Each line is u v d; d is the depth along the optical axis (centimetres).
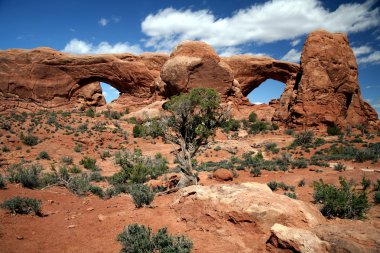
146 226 664
